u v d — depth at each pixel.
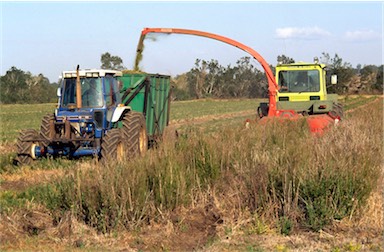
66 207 8.05
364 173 8.29
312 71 17.75
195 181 9.01
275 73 17.94
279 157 8.99
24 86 73.75
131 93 15.02
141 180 8.12
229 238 7.29
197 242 7.27
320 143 10.56
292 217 7.78
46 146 12.69
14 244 7.17
